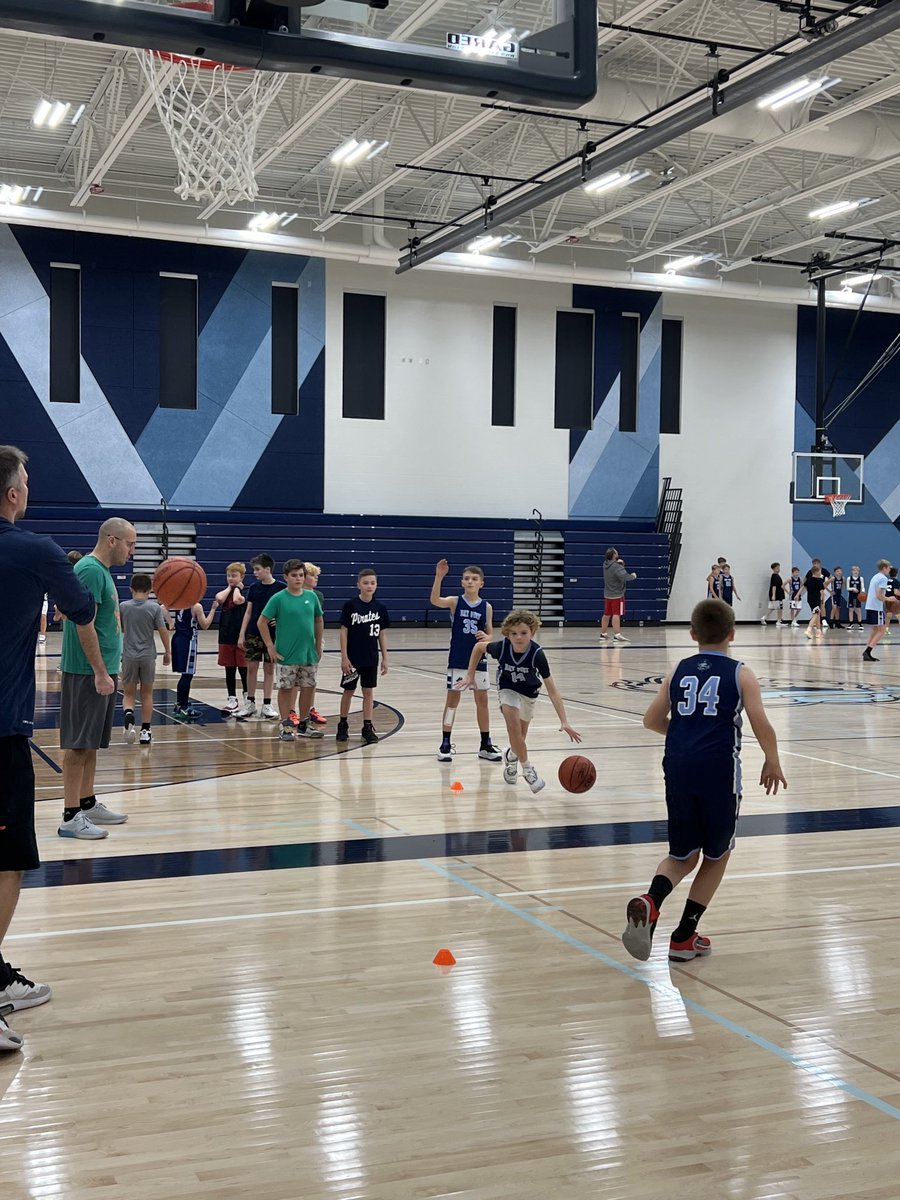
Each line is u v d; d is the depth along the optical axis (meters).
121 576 20.42
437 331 22.75
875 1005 3.79
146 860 5.67
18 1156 2.76
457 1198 2.58
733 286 23.09
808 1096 3.11
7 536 3.48
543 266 21.73
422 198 20.84
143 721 9.27
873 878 5.46
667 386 24.72
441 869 5.56
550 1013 3.71
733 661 4.29
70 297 20.55
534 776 7.32
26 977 4.01
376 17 3.53
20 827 3.45
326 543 21.83
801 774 8.32
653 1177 2.68
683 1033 3.54
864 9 13.09
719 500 24.97
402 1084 3.17
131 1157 2.75
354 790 7.51
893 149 16.08
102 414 20.55
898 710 11.90
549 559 23.47
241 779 7.85
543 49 3.74
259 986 3.94
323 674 14.63
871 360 26.08
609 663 16.25
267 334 21.59
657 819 6.73
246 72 12.09
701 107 13.15
